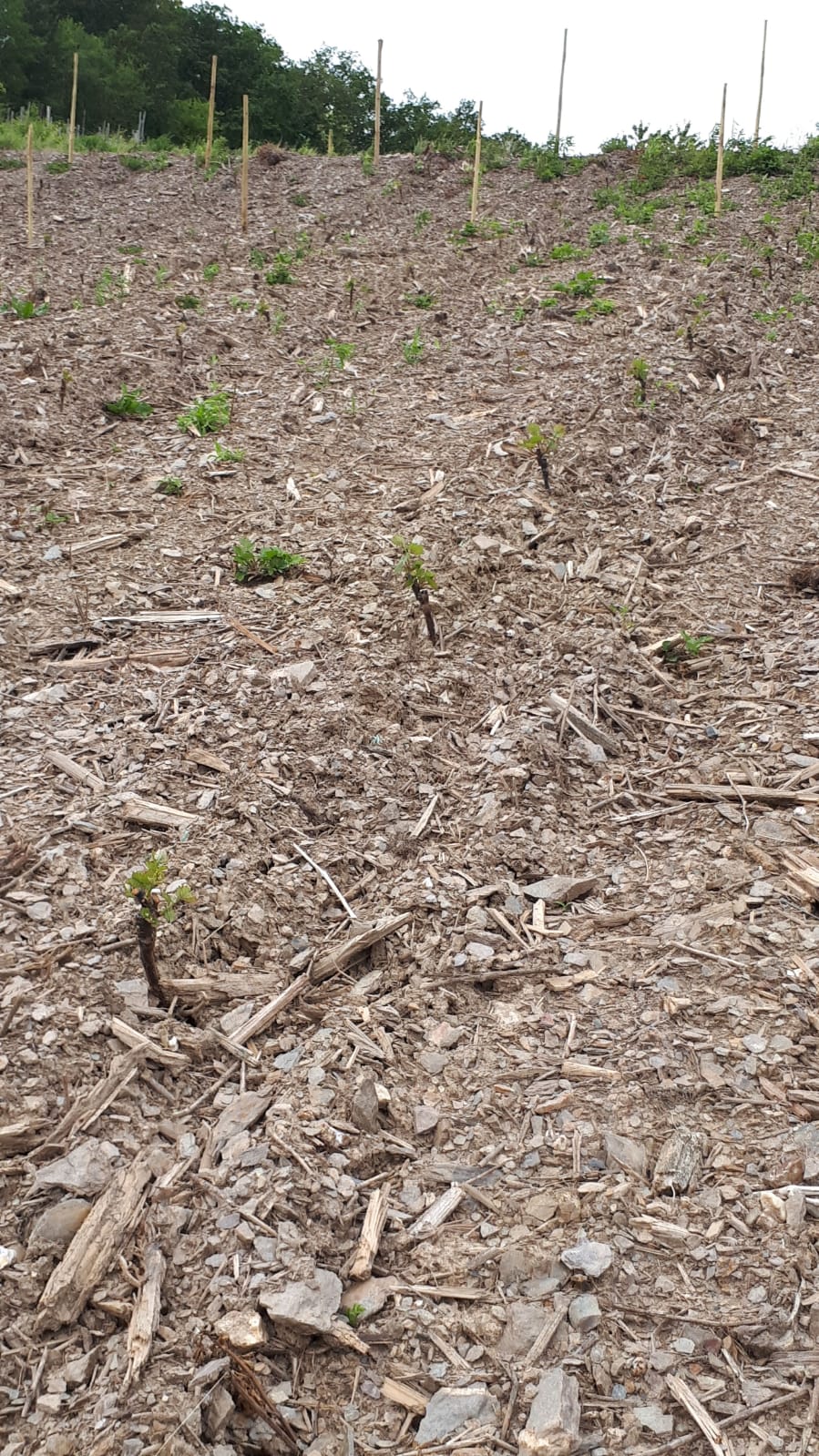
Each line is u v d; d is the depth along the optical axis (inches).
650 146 694.5
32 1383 108.6
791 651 247.1
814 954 161.8
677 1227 124.0
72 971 152.5
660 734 223.9
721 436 350.3
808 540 293.3
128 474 322.0
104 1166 129.4
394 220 615.5
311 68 1503.4
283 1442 106.0
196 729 208.8
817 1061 144.6
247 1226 123.2
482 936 169.3
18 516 292.4
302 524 292.7
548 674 237.8
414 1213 128.0
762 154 661.9
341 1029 151.0
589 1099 140.8
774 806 198.5
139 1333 111.8
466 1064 147.9
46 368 384.2
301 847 184.1
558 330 432.8
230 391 386.0
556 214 616.7
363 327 457.1
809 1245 120.9
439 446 338.3
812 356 409.7
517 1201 128.5
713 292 457.4
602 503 310.7
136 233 590.6
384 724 217.0
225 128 1368.1
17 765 196.7
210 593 261.9
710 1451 104.0
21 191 677.3
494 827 193.3
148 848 177.6
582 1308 116.0
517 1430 106.1
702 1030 150.1
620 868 187.6
